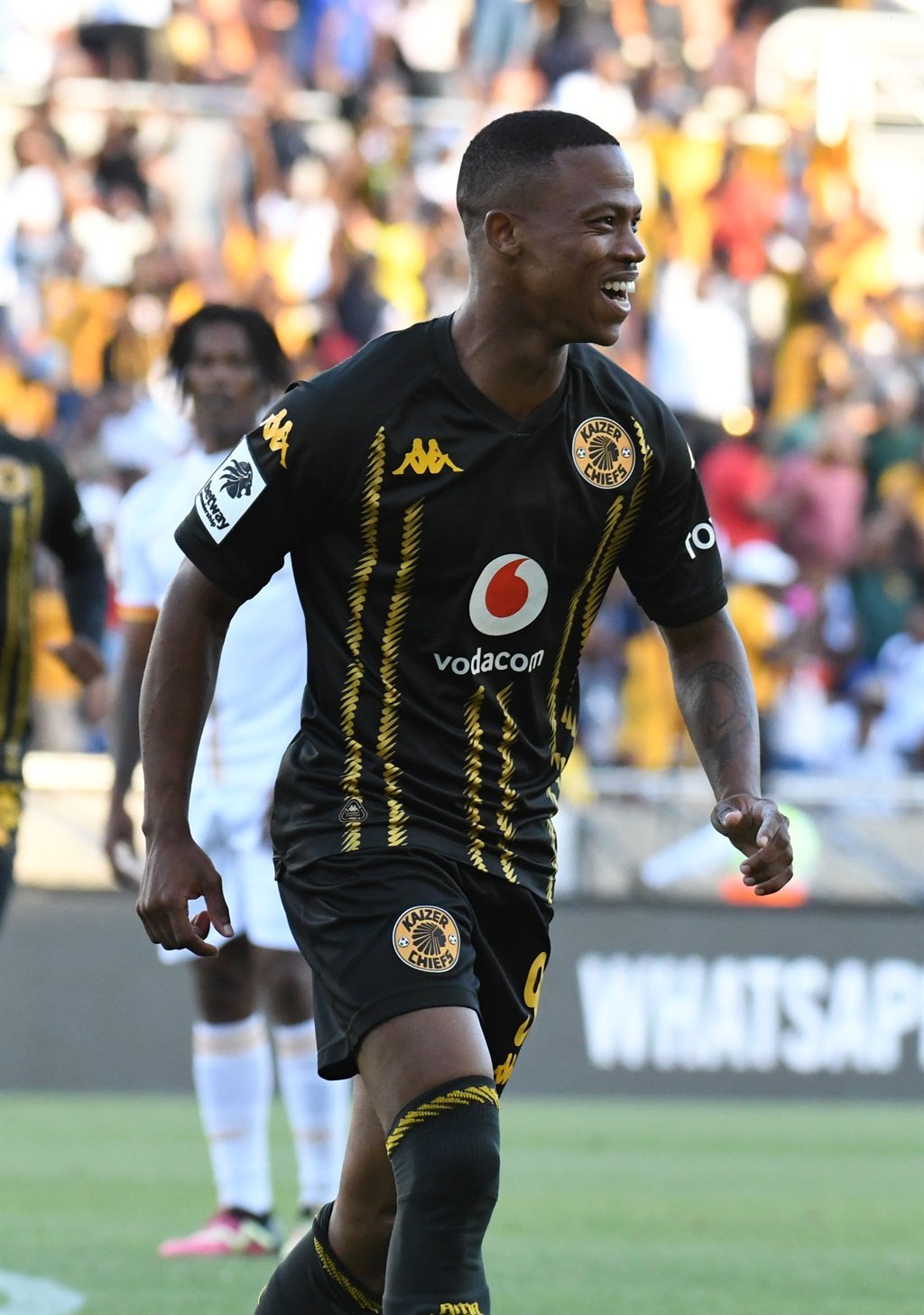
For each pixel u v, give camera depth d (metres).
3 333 45.62
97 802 35.94
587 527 11.17
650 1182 26.69
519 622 11.08
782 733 43.38
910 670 44.28
